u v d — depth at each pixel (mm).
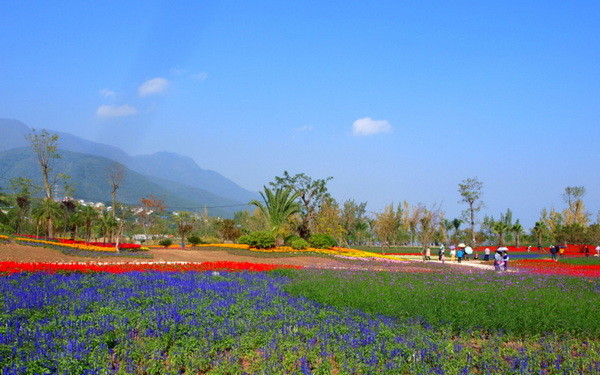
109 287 18422
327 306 16547
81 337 10906
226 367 10016
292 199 48719
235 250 42438
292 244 47625
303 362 10273
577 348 12711
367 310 16031
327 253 46000
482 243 95875
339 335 12242
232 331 12242
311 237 50562
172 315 13500
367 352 10898
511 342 13547
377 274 28609
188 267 27188
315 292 19281
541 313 15750
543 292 21562
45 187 56625
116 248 37375
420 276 28109
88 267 23844
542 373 10273
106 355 10047
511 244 93625
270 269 28688
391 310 15891
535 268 39156
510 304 17641
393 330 13133
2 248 29719
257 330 12641
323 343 11594
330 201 58094
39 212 47719
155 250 41406
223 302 15945
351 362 10242
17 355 9406
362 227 87875
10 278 18688
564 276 30641
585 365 10906
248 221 77188
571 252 70562
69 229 59750
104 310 13578
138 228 78562
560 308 17125
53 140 56844
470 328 13906
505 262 35938
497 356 11312
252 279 23438
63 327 11680
